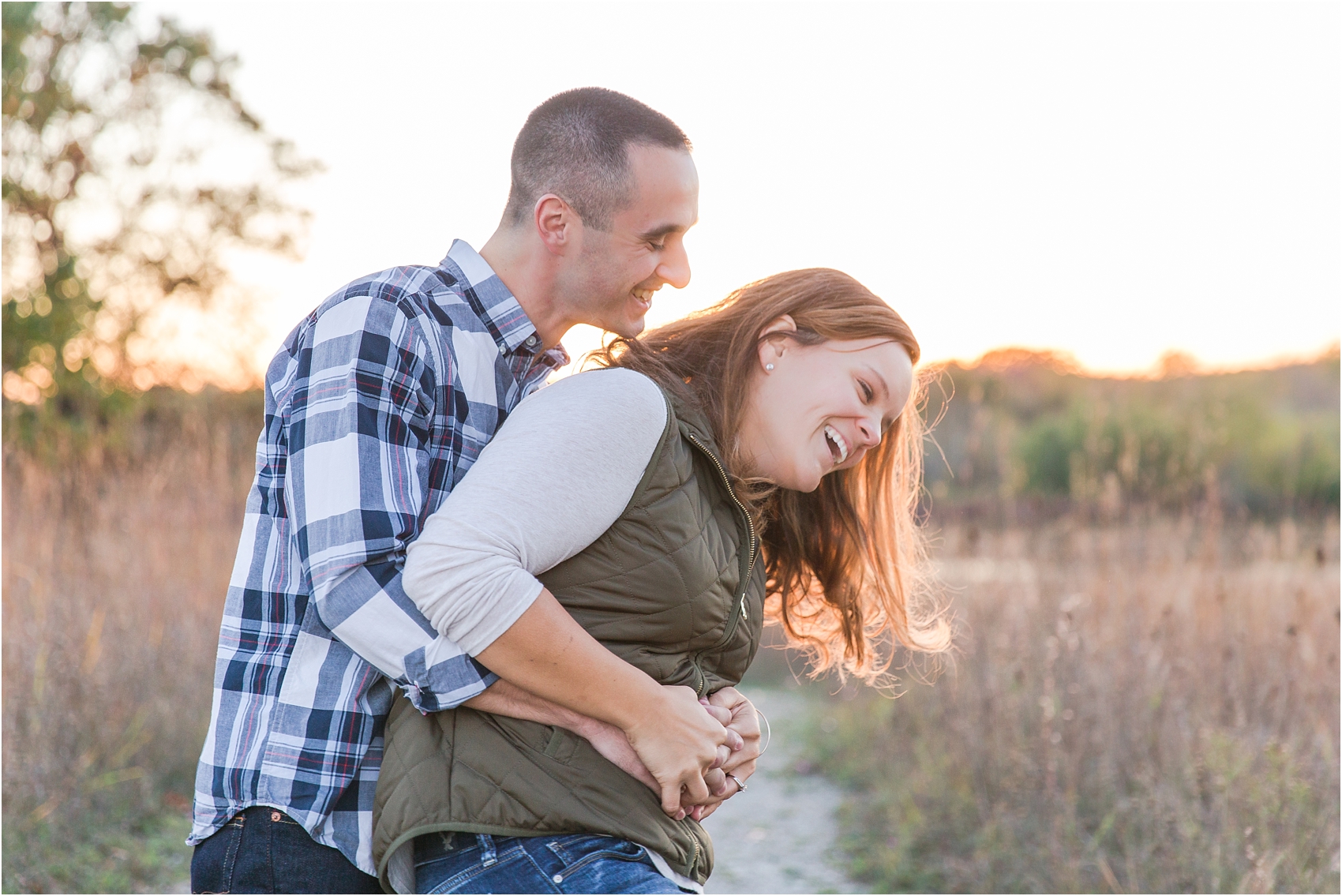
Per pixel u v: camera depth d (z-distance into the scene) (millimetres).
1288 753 3465
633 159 1711
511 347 1738
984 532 6477
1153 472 6324
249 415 9859
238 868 1549
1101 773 3848
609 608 1563
